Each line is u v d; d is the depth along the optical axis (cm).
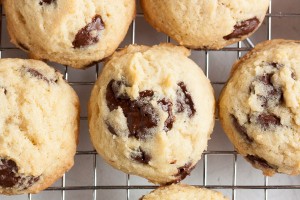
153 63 32
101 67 37
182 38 33
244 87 32
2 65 32
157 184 34
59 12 31
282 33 38
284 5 38
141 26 37
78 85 37
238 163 38
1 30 37
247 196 37
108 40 33
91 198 37
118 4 33
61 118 32
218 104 33
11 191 32
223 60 38
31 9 31
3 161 31
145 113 31
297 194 37
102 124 32
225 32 33
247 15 33
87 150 37
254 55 33
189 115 31
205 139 32
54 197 37
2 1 34
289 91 31
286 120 31
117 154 32
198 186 35
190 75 32
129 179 37
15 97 31
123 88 31
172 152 31
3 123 31
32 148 31
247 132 32
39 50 33
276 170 33
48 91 32
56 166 32
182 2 32
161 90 31
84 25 32
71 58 33
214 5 32
